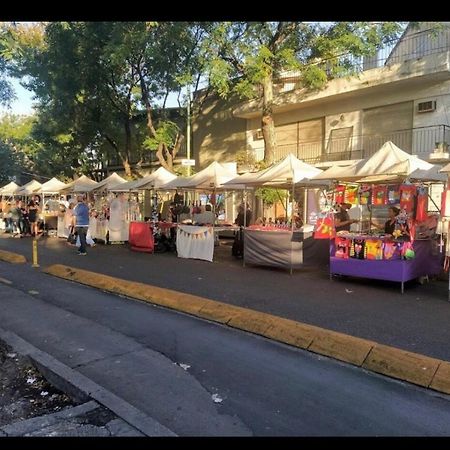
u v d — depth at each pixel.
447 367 4.65
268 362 5.19
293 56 17.52
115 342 5.86
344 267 9.91
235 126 25.23
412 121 18.33
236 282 9.88
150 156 29.88
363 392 4.41
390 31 16.44
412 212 9.12
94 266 12.09
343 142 20.64
